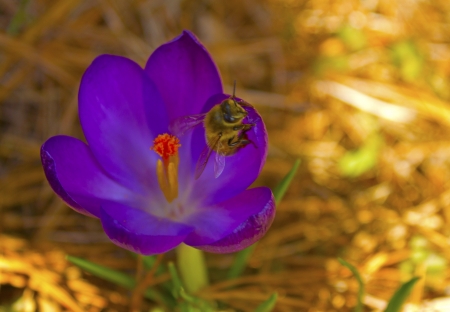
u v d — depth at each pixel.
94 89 0.31
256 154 0.30
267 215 0.29
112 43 0.41
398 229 0.38
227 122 0.30
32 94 0.40
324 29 0.44
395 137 0.40
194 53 0.31
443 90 0.42
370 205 0.39
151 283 0.34
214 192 0.31
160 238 0.29
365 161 0.39
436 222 0.38
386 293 0.36
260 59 0.42
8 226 0.37
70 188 0.30
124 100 0.31
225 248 0.29
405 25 0.44
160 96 0.31
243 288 0.35
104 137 0.31
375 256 0.37
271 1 0.45
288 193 0.39
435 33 0.44
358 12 0.45
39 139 0.39
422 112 0.41
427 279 0.36
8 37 0.39
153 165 0.31
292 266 0.37
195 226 0.30
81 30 0.41
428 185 0.39
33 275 0.35
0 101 0.39
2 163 0.38
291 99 0.41
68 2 0.40
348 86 0.41
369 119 0.41
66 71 0.40
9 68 0.40
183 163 0.31
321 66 0.42
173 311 0.34
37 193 0.38
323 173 0.40
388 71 0.42
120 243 0.29
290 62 0.42
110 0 0.41
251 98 0.41
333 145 0.40
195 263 0.33
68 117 0.39
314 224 0.38
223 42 0.42
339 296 0.36
